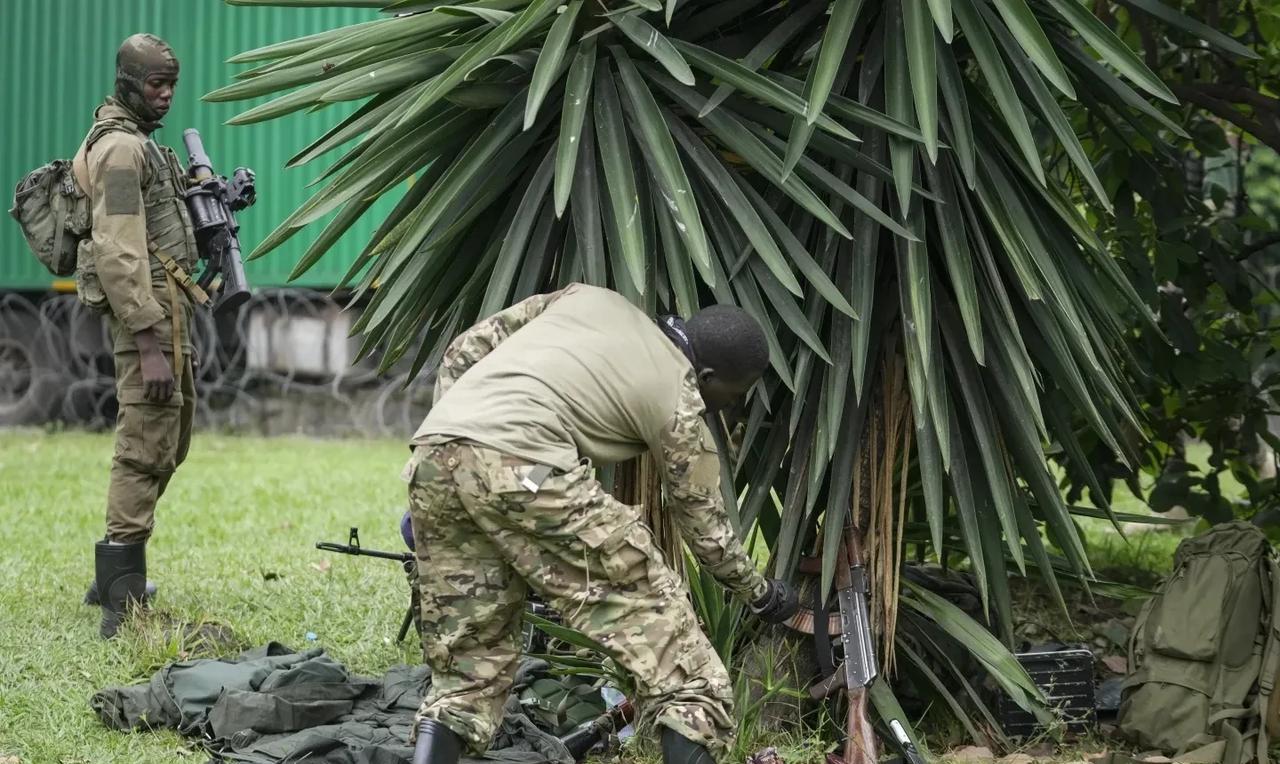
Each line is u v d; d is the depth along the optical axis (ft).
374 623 17.11
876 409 13.05
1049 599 18.70
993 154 13.08
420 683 13.73
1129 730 13.43
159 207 16.56
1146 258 16.29
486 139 11.99
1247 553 13.43
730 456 12.66
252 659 14.19
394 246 12.85
